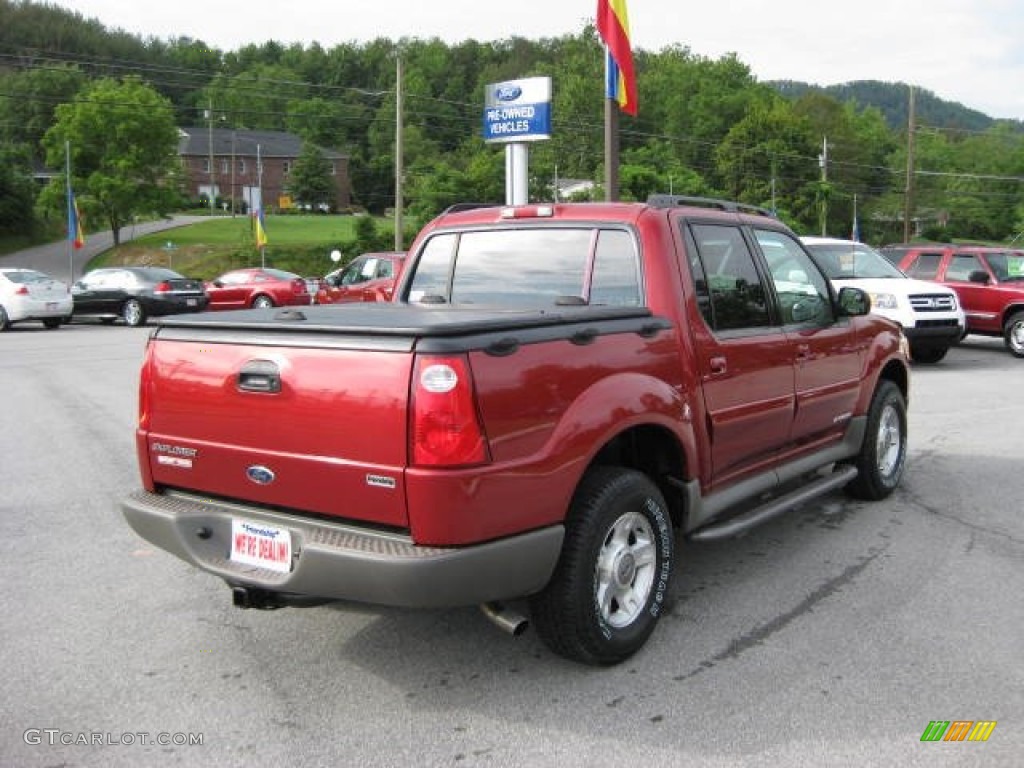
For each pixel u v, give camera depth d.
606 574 3.78
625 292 4.37
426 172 91.12
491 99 22.38
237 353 3.64
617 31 16.38
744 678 3.74
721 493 4.64
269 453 3.55
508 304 4.75
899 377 6.74
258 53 146.12
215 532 3.77
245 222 82.62
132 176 65.06
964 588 4.76
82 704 3.58
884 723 3.37
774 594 4.69
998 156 107.56
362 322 3.46
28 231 71.25
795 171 93.25
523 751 3.20
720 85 109.31
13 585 4.89
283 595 3.66
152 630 4.30
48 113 101.56
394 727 3.38
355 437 3.32
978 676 3.75
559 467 3.47
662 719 3.41
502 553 3.29
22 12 132.38
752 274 4.97
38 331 22.03
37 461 7.82
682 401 4.15
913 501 6.48
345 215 100.31
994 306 16.05
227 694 3.66
